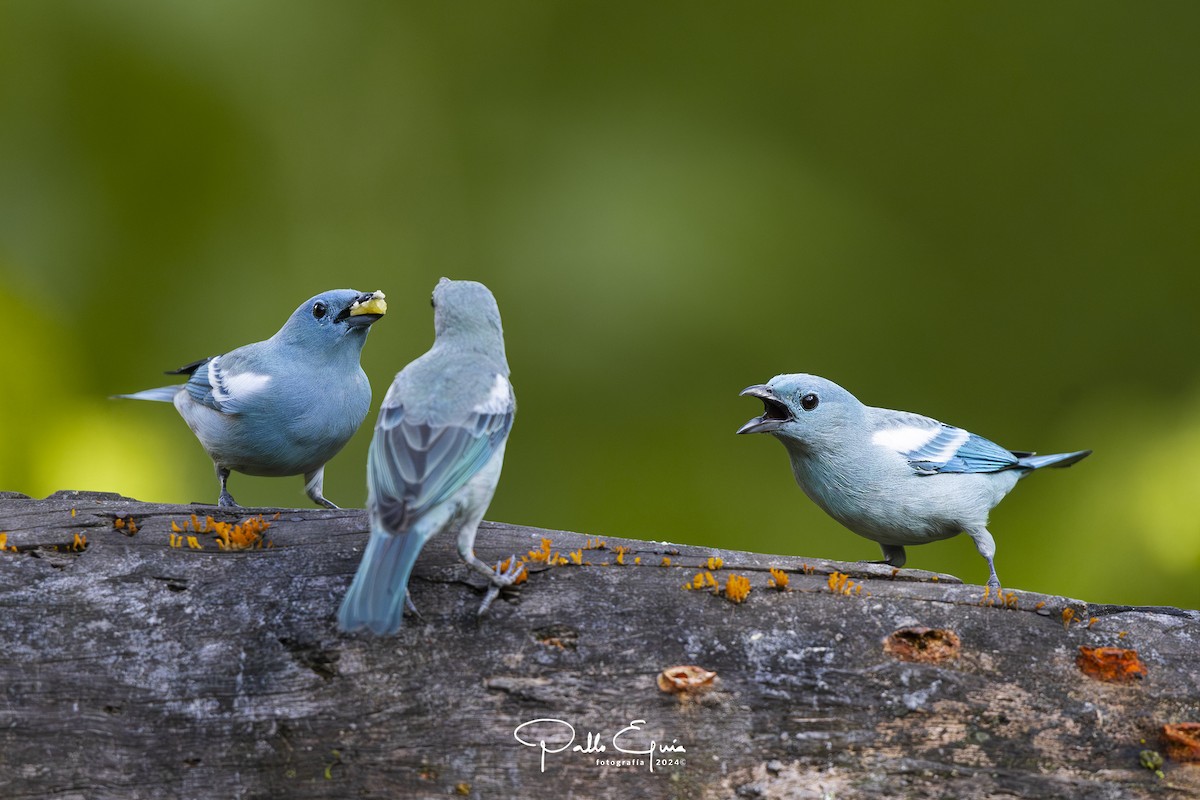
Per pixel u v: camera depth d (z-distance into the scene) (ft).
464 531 21.34
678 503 40.55
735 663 20.81
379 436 21.24
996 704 20.58
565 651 20.85
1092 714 20.52
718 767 20.33
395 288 42.83
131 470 38.29
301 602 21.30
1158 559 38.17
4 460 37.83
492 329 24.61
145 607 21.31
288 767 20.20
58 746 20.12
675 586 21.62
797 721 20.51
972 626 21.24
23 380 38.81
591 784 20.21
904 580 21.94
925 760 20.38
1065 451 41.70
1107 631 21.21
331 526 22.75
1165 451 39.68
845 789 20.29
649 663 20.80
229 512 23.25
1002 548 39.96
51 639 20.85
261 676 20.62
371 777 20.15
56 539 22.17
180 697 20.47
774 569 21.98
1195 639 21.18
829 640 21.07
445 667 20.68
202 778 20.15
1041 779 20.26
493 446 21.57
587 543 22.54
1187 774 20.25
